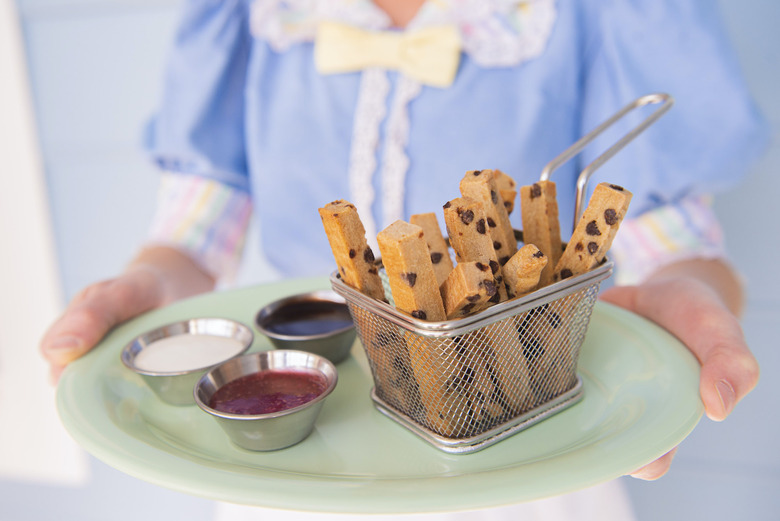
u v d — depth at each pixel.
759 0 0.78
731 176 0.71
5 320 1.07
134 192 1.01
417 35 0.72
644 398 0.50
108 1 0.93
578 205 0.49
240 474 0.45
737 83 0.70
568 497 0.64
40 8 0.95
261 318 0.58
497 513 0.62
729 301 0.68
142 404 0.53
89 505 1.11
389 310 0.47
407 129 0.73
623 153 0.73
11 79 0.98
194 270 0.77
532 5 0.73
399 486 0.44
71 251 1.05
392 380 0.50
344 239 0.48
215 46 0.78
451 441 0.48
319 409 0.49
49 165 1.02
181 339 0.56
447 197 0.73
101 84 0.97
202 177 0.80
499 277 0.48
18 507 1.13
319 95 0.75
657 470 0.50
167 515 1.08
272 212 0.77
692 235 0.71
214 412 0.48
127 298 0.61
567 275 0.49
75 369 0.54
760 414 0.86
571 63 0.72
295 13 0.77
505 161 0.72
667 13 0.71
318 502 0.44
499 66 0.72
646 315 0.58
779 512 0.88
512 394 0.49
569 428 0.49
